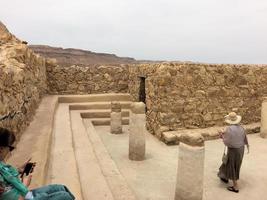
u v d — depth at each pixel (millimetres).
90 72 15289
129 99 14750
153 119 10625
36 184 3713
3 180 2318
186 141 5336
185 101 10125
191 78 10133
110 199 4453
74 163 5523
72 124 9867
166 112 9930
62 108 12062
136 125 7695
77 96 14172
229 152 6031
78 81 15172
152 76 10609
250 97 11289
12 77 5465
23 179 2752
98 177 5301
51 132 6945
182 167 5359
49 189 2773
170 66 9844
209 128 10422
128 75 15500
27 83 7621
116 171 6113
